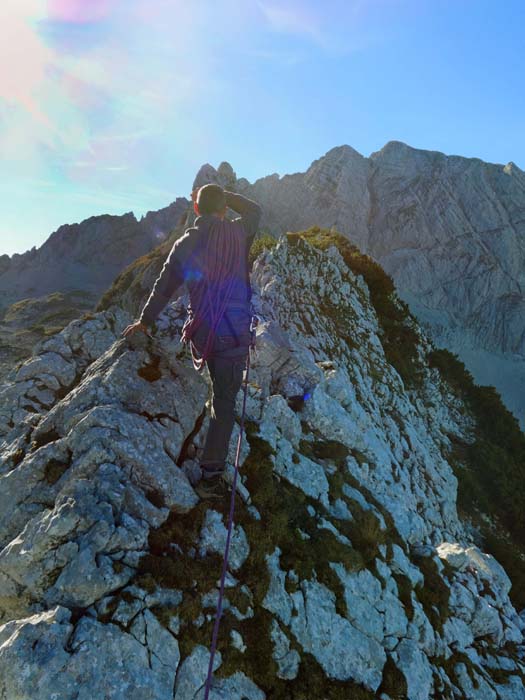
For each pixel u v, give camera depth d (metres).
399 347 34.09
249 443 7.76
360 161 143.00
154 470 5.93
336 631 6.21
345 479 9.20
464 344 129.38
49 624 4.55
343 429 10.49
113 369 6.80
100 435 5.94
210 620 5.27
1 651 4.37
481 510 26.00
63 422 6.52
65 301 133.00
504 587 9.88
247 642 5.44
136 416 6.37
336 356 21.97
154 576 5.21
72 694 4.25
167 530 5.76
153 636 4.84
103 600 4.87
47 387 9.79
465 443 31.77
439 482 19.02
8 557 5.13
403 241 134.25
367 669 6.19
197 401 7.04
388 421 20.00
